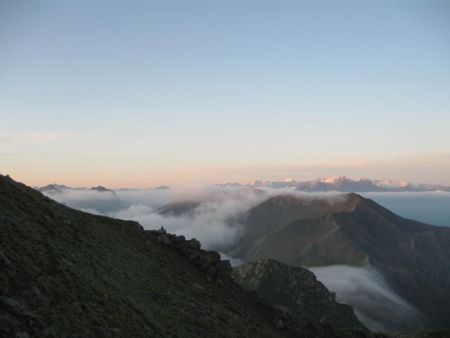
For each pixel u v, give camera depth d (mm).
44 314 26922
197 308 46906
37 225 40156
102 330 29062
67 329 27031
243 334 47125
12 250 31344
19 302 26375
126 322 32594
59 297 29609
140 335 32000
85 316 29562
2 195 41438
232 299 61406
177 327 38812
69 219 49562
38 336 24812
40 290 28812
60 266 33469
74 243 42594
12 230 34781
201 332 40938
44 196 53812
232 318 50875
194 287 56062
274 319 63594
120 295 36969
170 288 49938
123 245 55656
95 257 42875
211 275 66688
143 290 43719
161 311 40719
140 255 55750
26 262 30812
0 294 26281
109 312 32406
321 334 68062
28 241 34625
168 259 62125
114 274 42406
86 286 33656
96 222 59531
